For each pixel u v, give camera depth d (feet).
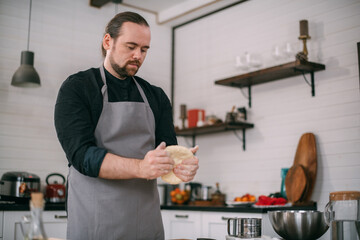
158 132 7.07
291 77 14.20
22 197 12.78
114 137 6.31
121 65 6.30
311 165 13.07
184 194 15.66
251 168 15.23
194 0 17.15
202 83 17.47
